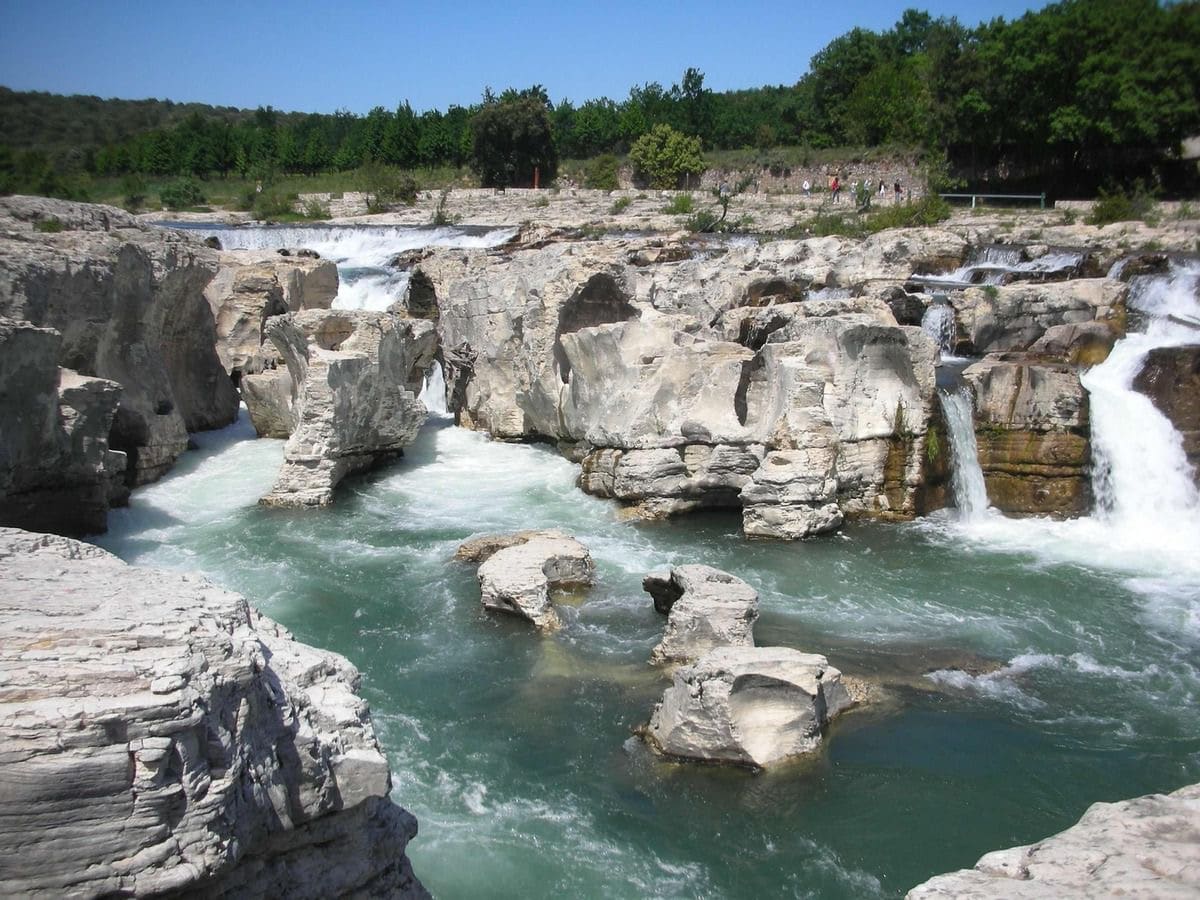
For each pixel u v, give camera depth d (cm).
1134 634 1917
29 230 2833
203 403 3262
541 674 1708
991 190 5631
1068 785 1412
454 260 3731
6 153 7219
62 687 721
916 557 2306
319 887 874
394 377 2973
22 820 690
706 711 1437
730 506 2642
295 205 7044
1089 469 2558
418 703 1606
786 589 2105
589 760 1452
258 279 3409
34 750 686
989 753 1487
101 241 2623
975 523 2556
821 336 2520
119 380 2708
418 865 1205
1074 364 2777
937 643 1862
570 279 2933
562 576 2095
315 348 2702
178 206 7081
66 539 1104
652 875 1214
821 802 1362
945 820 1330
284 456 2631
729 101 10375
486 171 7831
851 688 1650
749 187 7031
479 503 2662
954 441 2619
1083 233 3984
